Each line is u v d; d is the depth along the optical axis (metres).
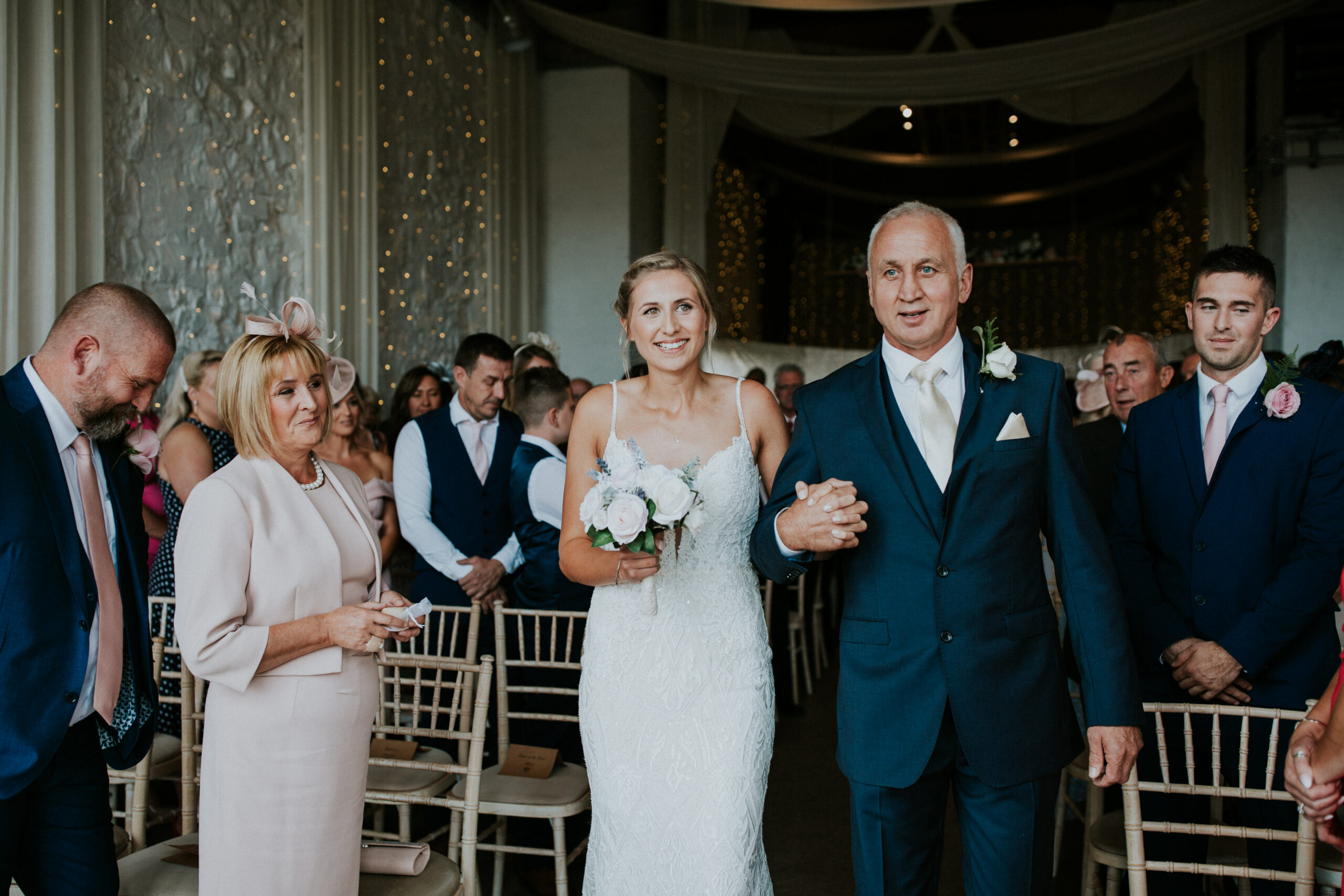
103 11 4.30
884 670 1.90
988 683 1.84
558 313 9.16
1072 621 1.88
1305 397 2.34
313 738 1.88
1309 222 7.94
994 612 1.86
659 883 2.16
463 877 2.30
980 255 14.94
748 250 13.63
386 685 3.47
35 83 3.93
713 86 8.56
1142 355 3.31
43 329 3.93
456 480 3.68
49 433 1.89
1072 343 15.41
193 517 1.86
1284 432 2.33
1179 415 2.50
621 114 9.08
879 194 15.10
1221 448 2.45
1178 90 11.49
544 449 3.40
